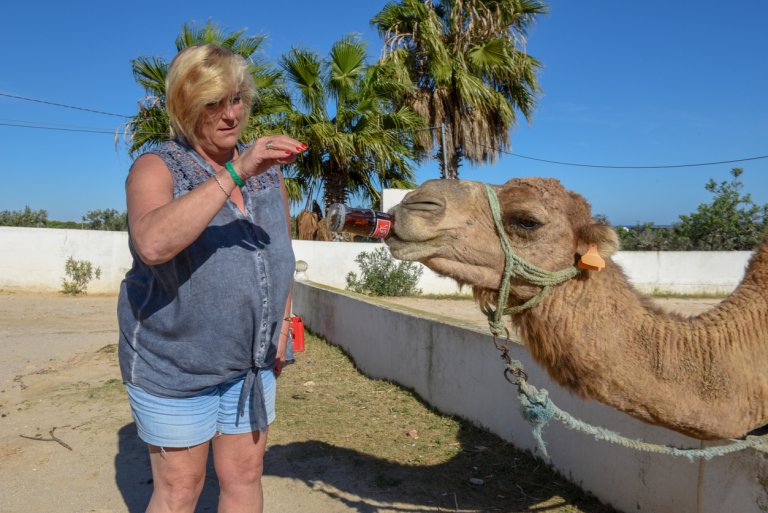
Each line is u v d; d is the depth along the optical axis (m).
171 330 2.48
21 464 4.92
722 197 22.08
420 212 2.74
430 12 20.88
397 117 18.94
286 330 2.99
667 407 2.61
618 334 2.66
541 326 2.76
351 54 18.64
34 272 16.25
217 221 2.48
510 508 4.21
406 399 6.68
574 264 2.72
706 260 18.91
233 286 2.47
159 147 2.50
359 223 2.68
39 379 7.61
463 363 5.86
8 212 25.09
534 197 2.72
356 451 5.22
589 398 2.75
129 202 2.33
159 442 2.54
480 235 2.75
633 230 24.12
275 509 4.22
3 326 11.47
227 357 2.54
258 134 16.45
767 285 2.83
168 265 2.40
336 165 19.20
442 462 4.98
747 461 2.96
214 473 4.88
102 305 14.71
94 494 4.41
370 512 4.16
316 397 6.88
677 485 3.55
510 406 5.21
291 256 2.76
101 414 6.16
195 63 2.38
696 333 2.68
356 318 8.48
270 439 5.52
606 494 4.16
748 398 2.68
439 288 17.72
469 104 20.59
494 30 20.92
